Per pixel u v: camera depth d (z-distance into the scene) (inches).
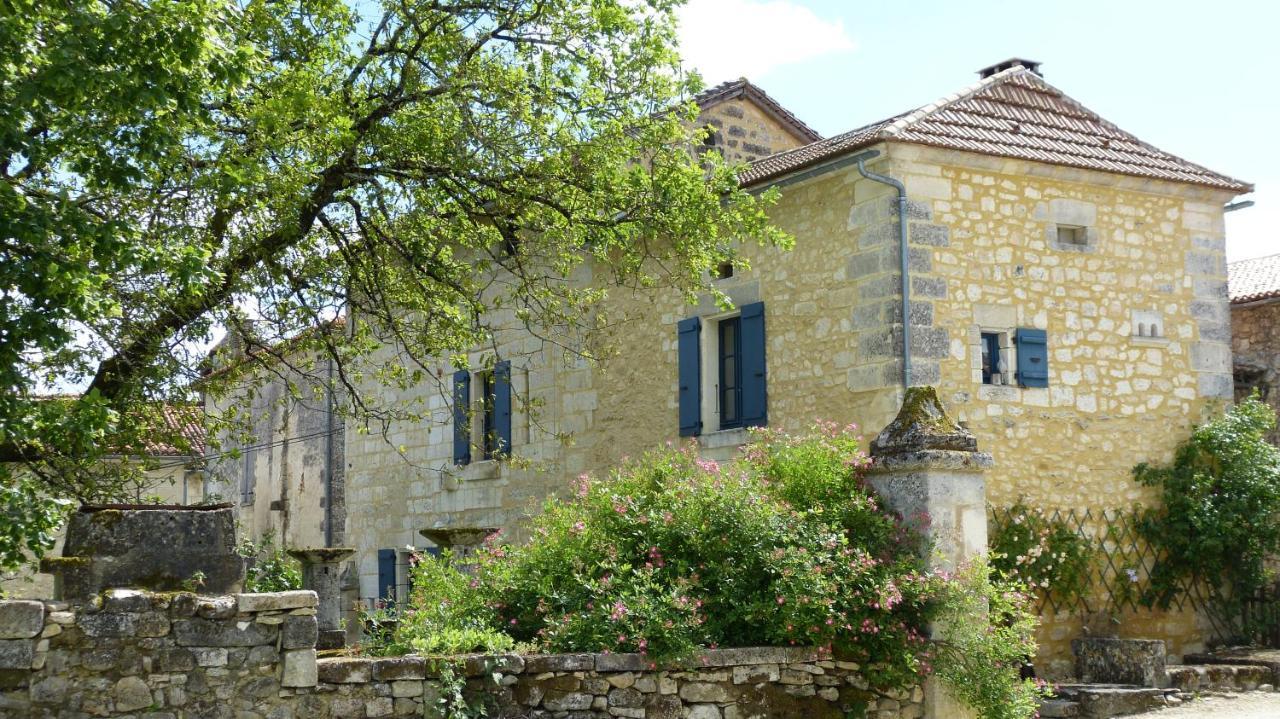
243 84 313.3
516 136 454.9
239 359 450.6
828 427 375.9
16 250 292.2
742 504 311.3
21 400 291.7
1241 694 434.6
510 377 627.8
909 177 456.1
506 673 261.9
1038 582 455.5
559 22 457.7
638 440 556.1
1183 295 518.9
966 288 462.9
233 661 236.2
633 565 310.3
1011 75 541.3
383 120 448.5
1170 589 490.0
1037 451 469.7
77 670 223.6
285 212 392.5
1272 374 614.2
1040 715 402.0
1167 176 510.3
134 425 387.2
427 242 482.3
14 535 270.2
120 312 310.3
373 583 725.9
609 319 579.2
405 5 439.5
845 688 300.2
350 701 245.9
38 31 290.7
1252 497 488.7
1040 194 487.2
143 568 240.1
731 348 531.8
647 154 505.7
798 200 494.9
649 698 275.4
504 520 622.5
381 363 736.3
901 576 301.9
